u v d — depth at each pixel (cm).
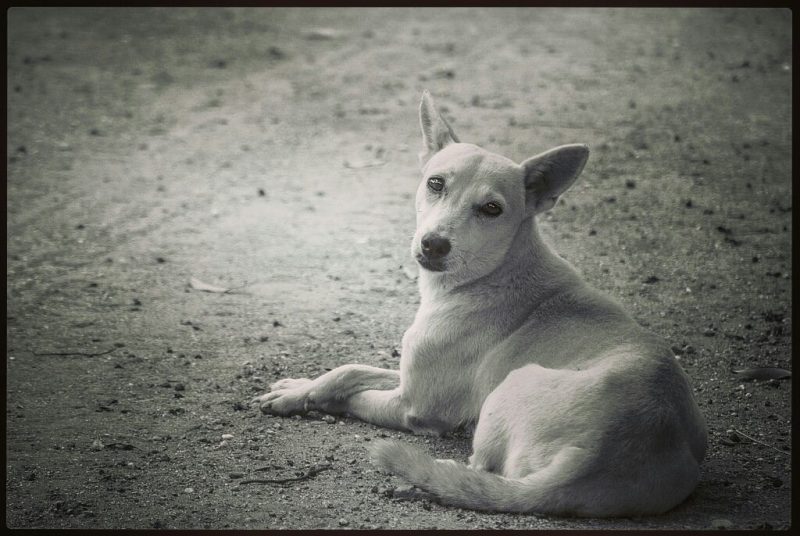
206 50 1848
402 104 1563
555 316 653
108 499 591
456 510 575
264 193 1209
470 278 672
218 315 887
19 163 1302
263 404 710
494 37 1961
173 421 696
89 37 1892
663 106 1528
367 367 714
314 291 943
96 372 773
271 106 1553
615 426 560
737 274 986
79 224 1109
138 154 1350
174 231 1095
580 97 1578
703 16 2088
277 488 605
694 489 609
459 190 656
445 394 670
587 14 2144
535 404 586
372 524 560
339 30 2002
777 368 793
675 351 827
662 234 1083
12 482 609
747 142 1371
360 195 1203
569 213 1144
